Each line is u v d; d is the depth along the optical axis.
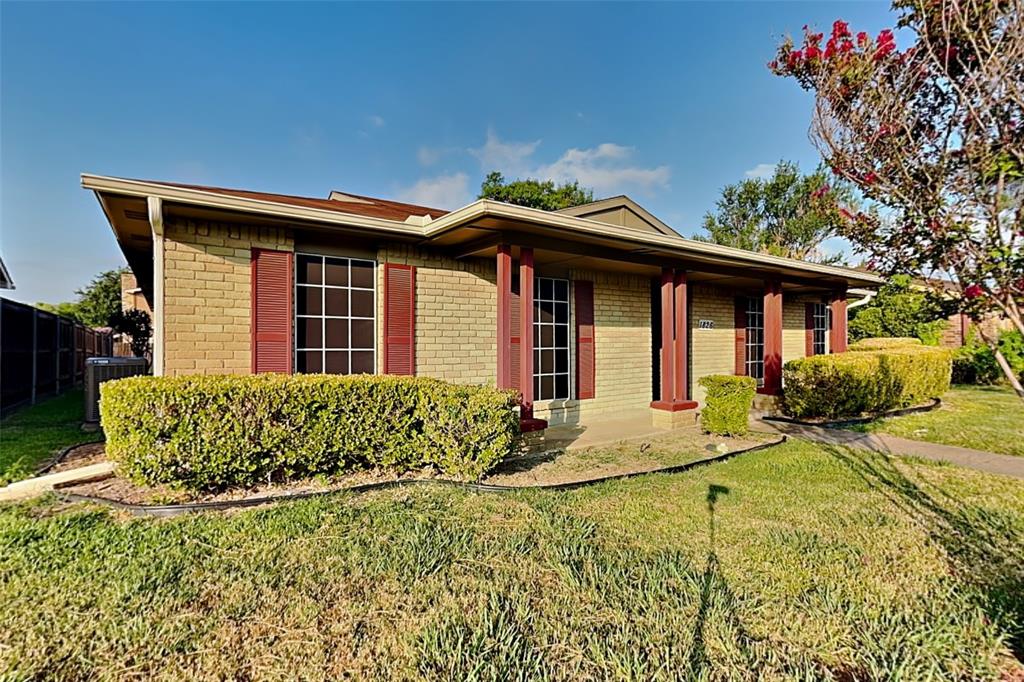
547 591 2.84
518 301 7.81
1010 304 1.86
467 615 2.61
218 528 3.62
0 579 2.88
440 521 3.85
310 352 6.14
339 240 6.36
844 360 8.83
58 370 12.21
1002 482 5.04
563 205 28.97
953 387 13.49
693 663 2.22
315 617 2.57
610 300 9.56
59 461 5.55
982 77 1.85
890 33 2.13
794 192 25.00
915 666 2.20
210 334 5.44
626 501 4.40
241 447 4.31
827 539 3.60
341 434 4.73
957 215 1.94
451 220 5.78
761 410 9.66
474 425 4.88
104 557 3.15
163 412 4.08
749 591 2.86
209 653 2.29
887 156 2.12
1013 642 2.40
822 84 2.30
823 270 9.66
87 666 2.19
